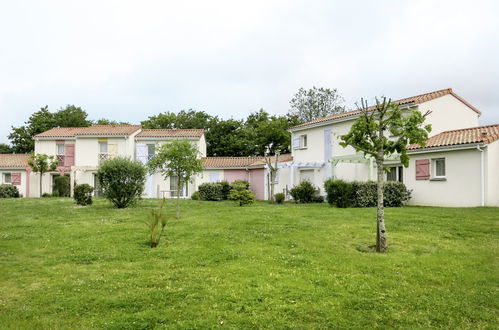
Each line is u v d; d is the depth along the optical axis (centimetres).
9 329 450
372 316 486
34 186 3341
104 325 459
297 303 524
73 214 1550
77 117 4872
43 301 541
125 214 1531
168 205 2012
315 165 2453
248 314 491
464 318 479
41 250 867
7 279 650
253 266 705
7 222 1308
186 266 723
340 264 709
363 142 884
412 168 1909
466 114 2102
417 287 587
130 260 776
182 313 494
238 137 4456
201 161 1520
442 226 1075
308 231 1034
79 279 645
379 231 823
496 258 745
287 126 4406
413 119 845
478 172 1598
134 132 3350
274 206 1880
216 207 1850
